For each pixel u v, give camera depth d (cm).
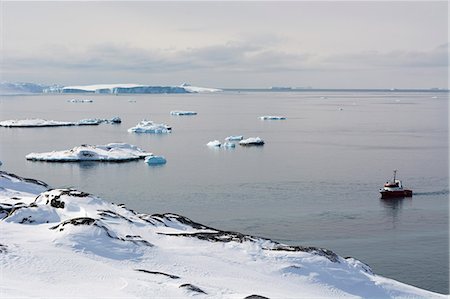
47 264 4200
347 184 10900
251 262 5131
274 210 8800
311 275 5041
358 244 7050
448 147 16800
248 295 3928
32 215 5741
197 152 15925
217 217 8400
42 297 3328
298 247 5553
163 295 3759
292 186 10700
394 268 6262
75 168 13150
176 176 11962
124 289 3784
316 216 8412
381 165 13238
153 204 9425
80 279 3947
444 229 7744
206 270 4747
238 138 18812
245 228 7756
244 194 10012
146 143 18088
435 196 9888
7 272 3897
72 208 6081
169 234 5725
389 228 7775
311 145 17450
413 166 13088
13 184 8456
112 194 10275
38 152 15700
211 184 10988
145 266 4659
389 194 9806
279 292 4422
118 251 4872
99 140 18800
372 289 5025
